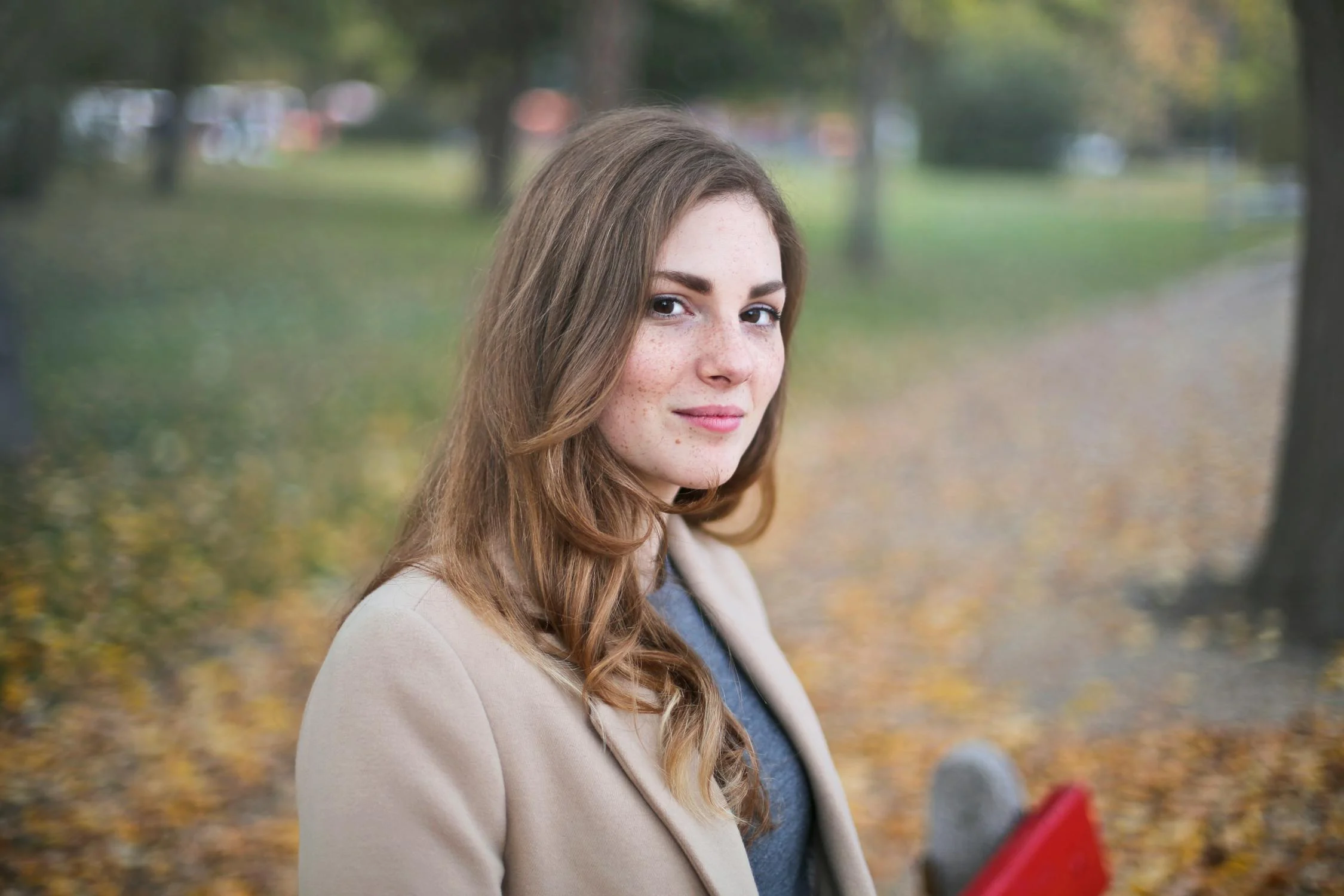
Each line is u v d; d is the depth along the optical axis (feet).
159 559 18.13
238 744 13.78
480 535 4.21
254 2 58.29
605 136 4.29
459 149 144.25
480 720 3.76
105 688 14.56
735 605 5.06
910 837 11.82
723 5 59.31
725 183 4.19
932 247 65.57
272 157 120.67
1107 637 15.40
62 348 30.68
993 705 14.21
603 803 3.90
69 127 58.39
